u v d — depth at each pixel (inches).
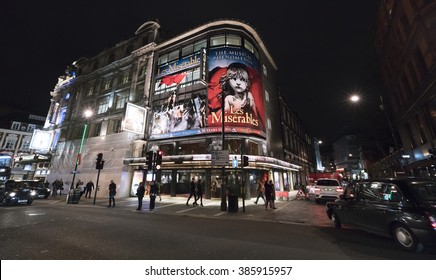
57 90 1530.5
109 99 1127.0
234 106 743.7
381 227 210.4
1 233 248.8
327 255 178.2
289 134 1350.9
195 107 804.0
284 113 1311.5
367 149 1642.5
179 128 818.2
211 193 724.7
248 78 797.9
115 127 1050.1
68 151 1184.8
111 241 217.3
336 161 3799.2
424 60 599.5
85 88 1310.3
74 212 442.3
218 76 785.6
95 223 318.0
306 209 473.7
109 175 916.6
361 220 236.5
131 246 200.7
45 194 780.0
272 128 1011.9
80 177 1025.5
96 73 1268.5
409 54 671.1
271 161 780.0
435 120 591.5
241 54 823.7
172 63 948.6
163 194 813.9
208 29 910.4
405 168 816.9
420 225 175.5
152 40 1091.9
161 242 215.2
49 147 1307.8
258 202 638.5
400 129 854.5
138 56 1089.4
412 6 591.5
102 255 175.5
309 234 253.9
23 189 571.8
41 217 368.2
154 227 291.6
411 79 692.1
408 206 189.2
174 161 764.6
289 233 259.6
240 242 217.5
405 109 764.0
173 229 279.6
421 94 622.8
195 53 887.7
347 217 261.0
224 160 483.8
